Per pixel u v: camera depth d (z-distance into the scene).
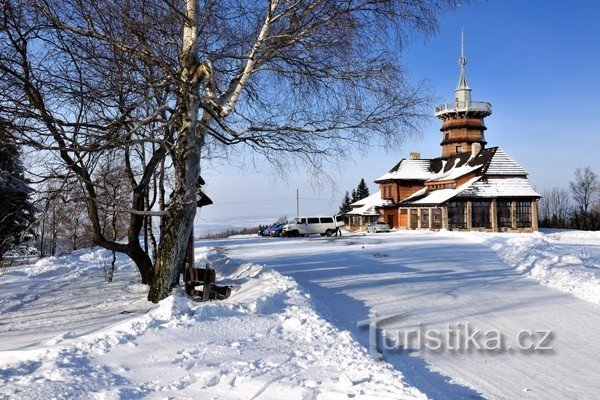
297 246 29.61
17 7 7.65
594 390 6.38
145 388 4.98
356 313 10.30
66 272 19.84
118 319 9.35
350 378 5.32
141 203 13.02
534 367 7.25
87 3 8.22
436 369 7.04
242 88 10.57
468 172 50.59
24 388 4.70
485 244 27.98
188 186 10.88
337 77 10.27
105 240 12.73
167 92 9.97
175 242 11.09
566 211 87.62
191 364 5.71
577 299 12.37
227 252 26.30
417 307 11.04
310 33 9.72
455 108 59.25
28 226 8.86
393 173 61.34
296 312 8.56
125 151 12.06
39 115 7.82
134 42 8.91
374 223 53.69
